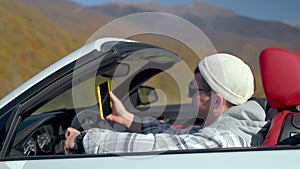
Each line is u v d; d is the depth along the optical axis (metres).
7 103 2.32
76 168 2.12
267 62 2.39
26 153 2.56
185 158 2.08
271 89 2.38
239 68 2.38
